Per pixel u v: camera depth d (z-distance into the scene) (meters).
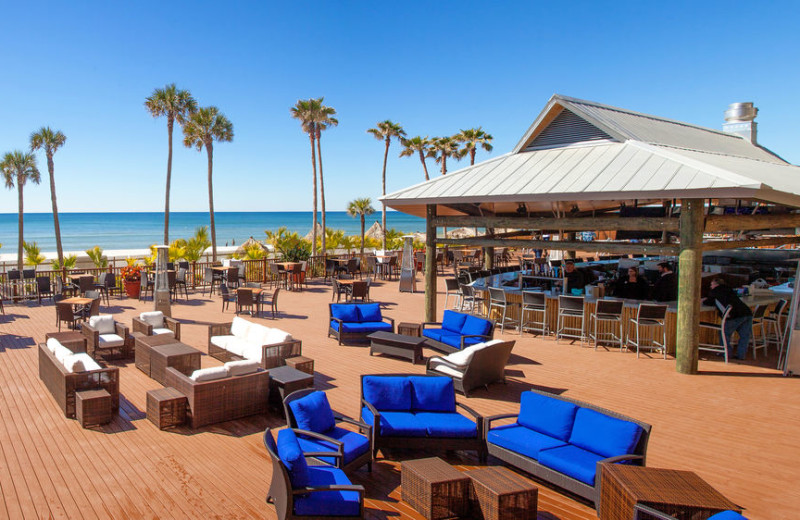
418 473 4.45
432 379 5.97
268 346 7.92
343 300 16.70
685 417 6.79
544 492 4.87
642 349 10.42
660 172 8.81
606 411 4.92
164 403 6.23
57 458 5.41
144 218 178.88
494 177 11.12
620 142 10.69
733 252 19.31
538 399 5.44
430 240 12.02
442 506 4.30
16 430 6.12
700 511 3.70
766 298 10.66
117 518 4.31
